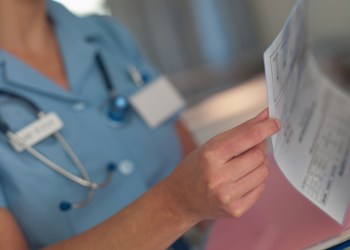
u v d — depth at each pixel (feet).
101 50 3.91
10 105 3.16
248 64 7.52
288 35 1.88
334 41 7.39
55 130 3.16
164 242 2.14
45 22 3.65
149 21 7.13
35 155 3.05
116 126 3.53
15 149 3.02
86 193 3.14
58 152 3.14
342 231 2.03
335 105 2.76
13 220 2.76
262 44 7.55
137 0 7.04
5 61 3.25
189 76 7.39
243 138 1.85
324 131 2.50
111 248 2.18
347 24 7.37
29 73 3.29
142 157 3.55
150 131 3.72
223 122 6.32
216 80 7.45
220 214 1.95
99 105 3.58
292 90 2.19
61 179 3.08
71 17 3.91
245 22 7.47
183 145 4.02
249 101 6.66
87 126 3.37
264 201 2.75
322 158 2.31
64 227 3.01
